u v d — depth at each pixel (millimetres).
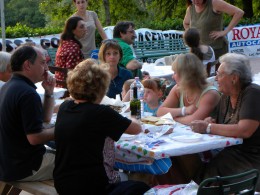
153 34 12016
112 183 3154
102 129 3039
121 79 5312
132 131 3121
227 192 2875
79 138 3029
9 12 36438
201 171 3906
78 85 3080
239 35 13852
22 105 3338
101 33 8008
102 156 3092
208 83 4062
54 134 3164
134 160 3375
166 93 4969
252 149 3662
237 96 3695
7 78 4066
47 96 3893
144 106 4453
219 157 3768
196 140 3393
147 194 3070
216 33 7016
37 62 3479
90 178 3039
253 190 3047
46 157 3621
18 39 9758
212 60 6613
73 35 6285
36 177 3584
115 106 4160
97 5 18281
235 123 3697
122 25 6133
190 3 7230
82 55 6301
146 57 10766
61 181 3111
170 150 3193
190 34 5793
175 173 3936
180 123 3992
